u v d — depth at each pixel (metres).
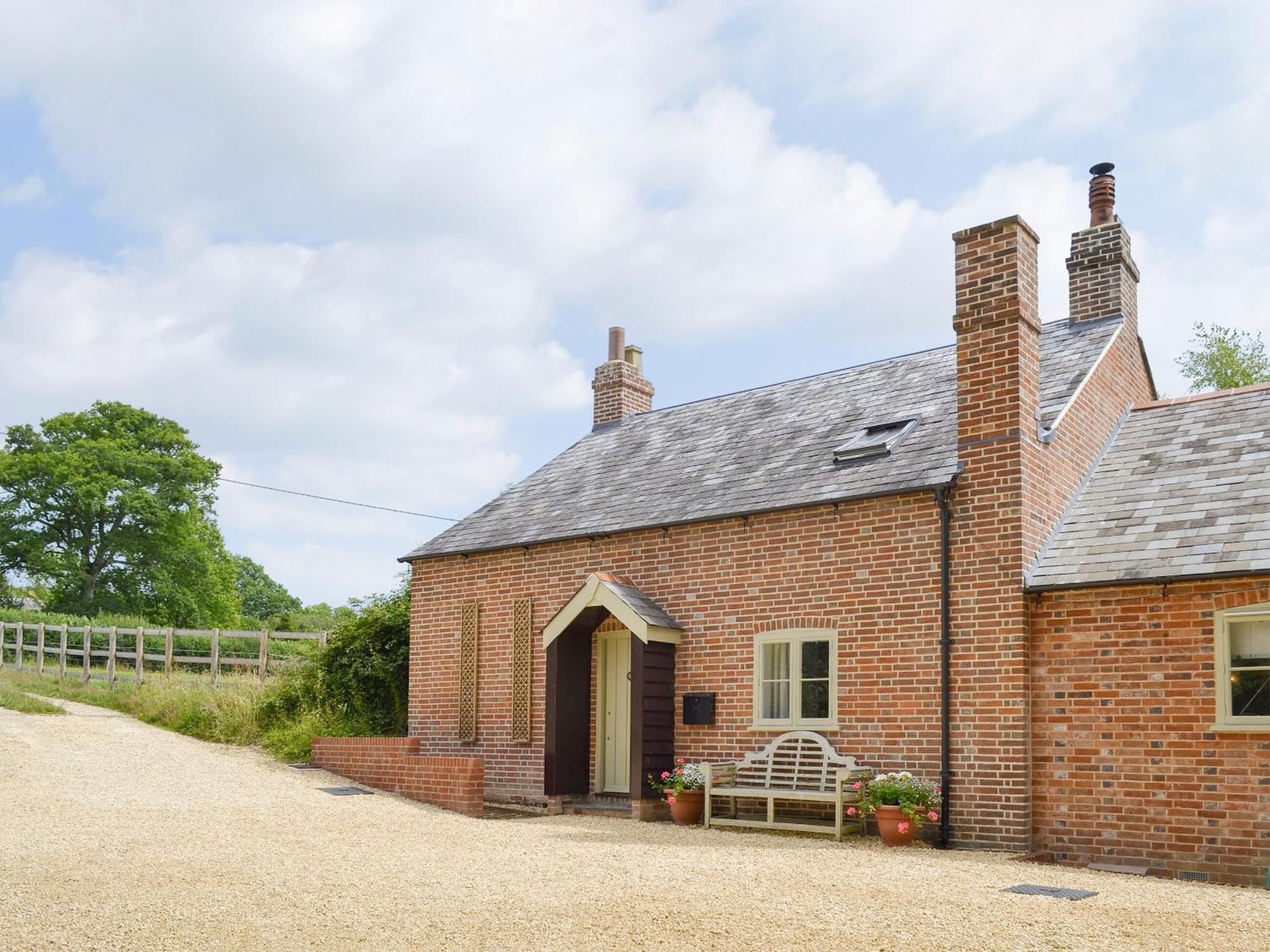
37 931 7.29
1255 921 7.97
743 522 15.57
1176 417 15.46
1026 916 8.00
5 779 14.81
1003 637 12.86
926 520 13.71
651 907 8.22
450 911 8.05
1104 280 16.73
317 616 57.66
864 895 8.80
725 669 15.46
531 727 17.69
